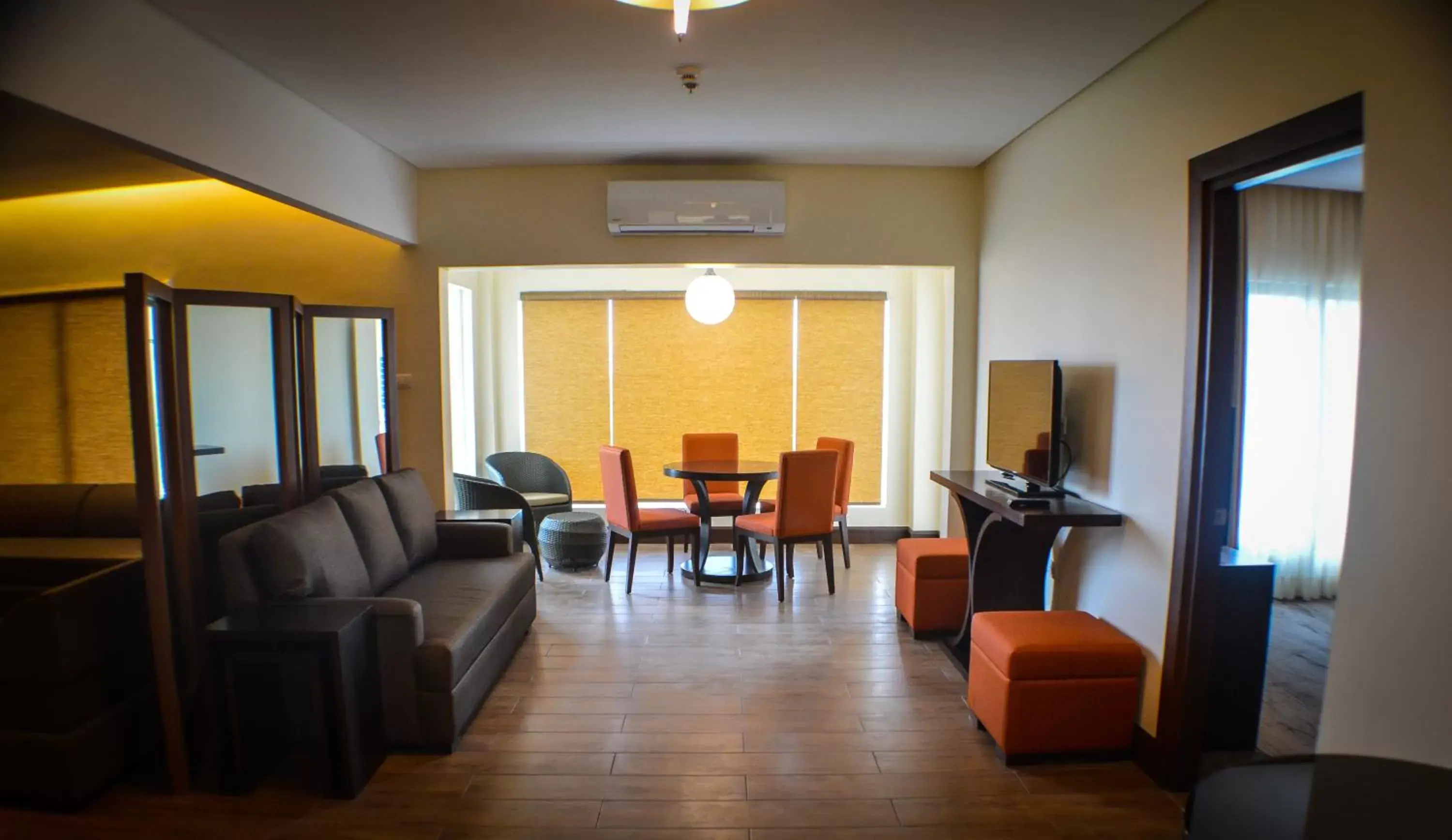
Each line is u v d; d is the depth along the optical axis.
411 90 3.09
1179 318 2.43
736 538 4.72
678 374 6.02
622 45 2.66
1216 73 2.26
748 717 2.91
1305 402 4.07
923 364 5.78
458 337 5.95
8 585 2.94
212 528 2.99
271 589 2.57
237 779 2.36
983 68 2.87
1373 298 1.68
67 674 2.23
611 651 3.60
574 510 5.96
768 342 5.98
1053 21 2.45
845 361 5.98
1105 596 2.86
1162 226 2.53
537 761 2.58
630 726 2.83
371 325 3.96
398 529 3.52
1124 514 2.73
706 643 3.71
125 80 2.19
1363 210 1.72
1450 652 1.54
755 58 2.78
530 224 4.35
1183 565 2.38
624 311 6.00
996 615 2.83
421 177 4.36
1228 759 2.41
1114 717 2.57
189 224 4.37
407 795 2.37
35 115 1.98
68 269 4.40
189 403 2.74
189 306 2.86
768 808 2.30
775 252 4.37
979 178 4.36
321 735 2.33
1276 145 2.00
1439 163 1.55
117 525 3.35
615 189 4.17
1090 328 3.03
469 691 2.79
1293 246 3.95
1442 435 1.54
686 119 3.50
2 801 2.30
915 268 4.56
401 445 4.46
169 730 2.36
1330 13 1.83
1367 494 1.70
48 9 1.92
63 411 3.79
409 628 2.58
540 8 2.36
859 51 2.71
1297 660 3.42
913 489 5.92
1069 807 2.32
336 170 3.46
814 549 5.80
